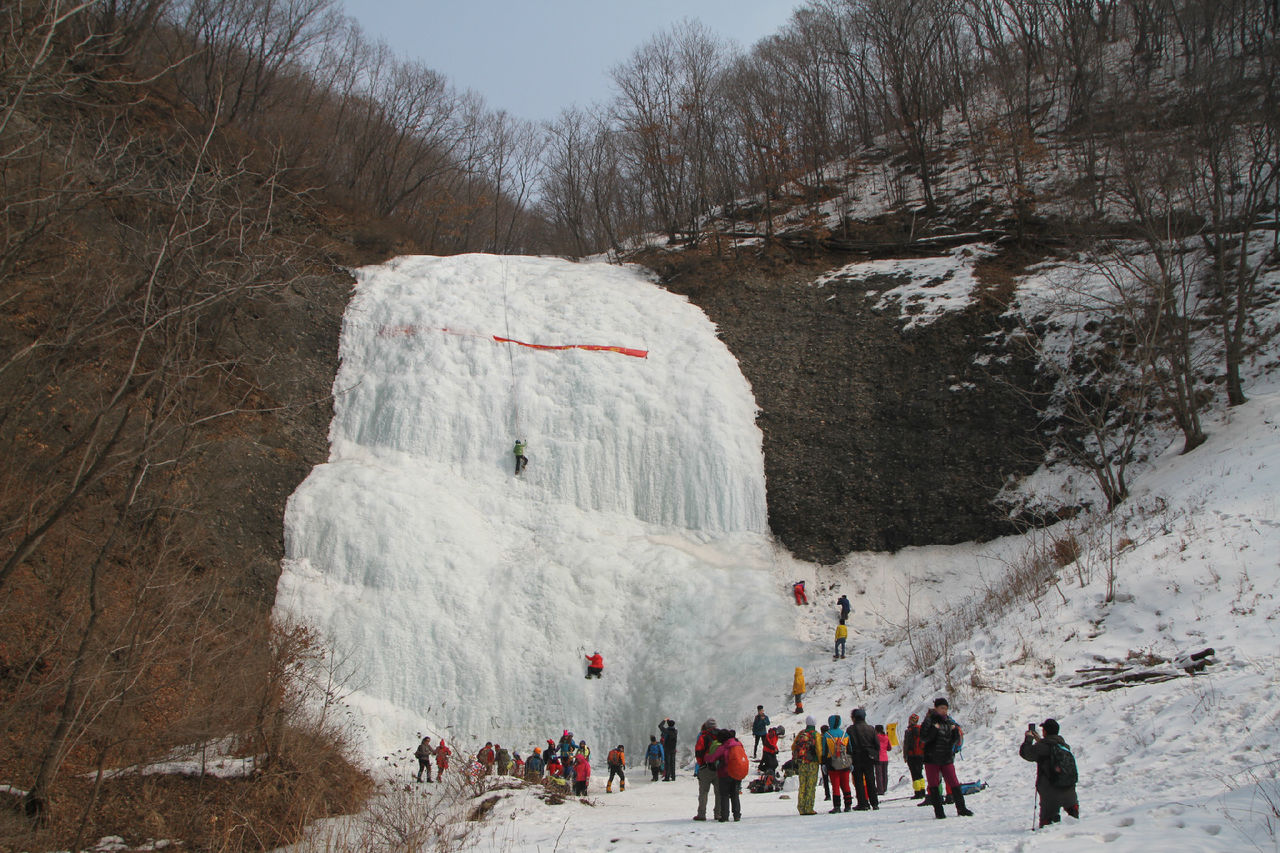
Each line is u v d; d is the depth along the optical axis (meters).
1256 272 28.69
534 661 25.52
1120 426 28.75
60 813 12.80
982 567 27.47
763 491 30.80
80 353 14.75
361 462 30.66
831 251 41.94
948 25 52.31
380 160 51.25
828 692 22.73
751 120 48.22
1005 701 15.94
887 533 29.38
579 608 26.88
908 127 48.94
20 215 13.13
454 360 33.97
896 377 33.03
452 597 26.39
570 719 24.58
